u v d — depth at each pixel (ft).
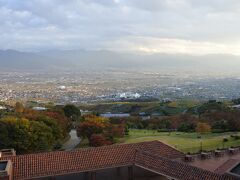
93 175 129.29
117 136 269.85
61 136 260.21
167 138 266.36
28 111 368.27
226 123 301.84
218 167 127.75
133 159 130.93
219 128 300.40
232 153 152.46
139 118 406.62
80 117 364.99
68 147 264.93
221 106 410.52
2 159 123.95
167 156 137.80
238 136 240.53
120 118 398.01
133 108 601.62
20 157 126.21
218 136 260.83
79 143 280.72
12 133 207.92
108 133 262.67
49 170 120.57
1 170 110.22
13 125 210.59
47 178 126.82
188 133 302.25
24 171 118.93
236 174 107.14
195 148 212.64
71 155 129.29
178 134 297.53
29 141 210.18
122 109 606.14
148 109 558.97
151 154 130.72
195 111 422.82
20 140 206.80
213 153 150.61
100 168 124.88
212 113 365.20
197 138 262.26
